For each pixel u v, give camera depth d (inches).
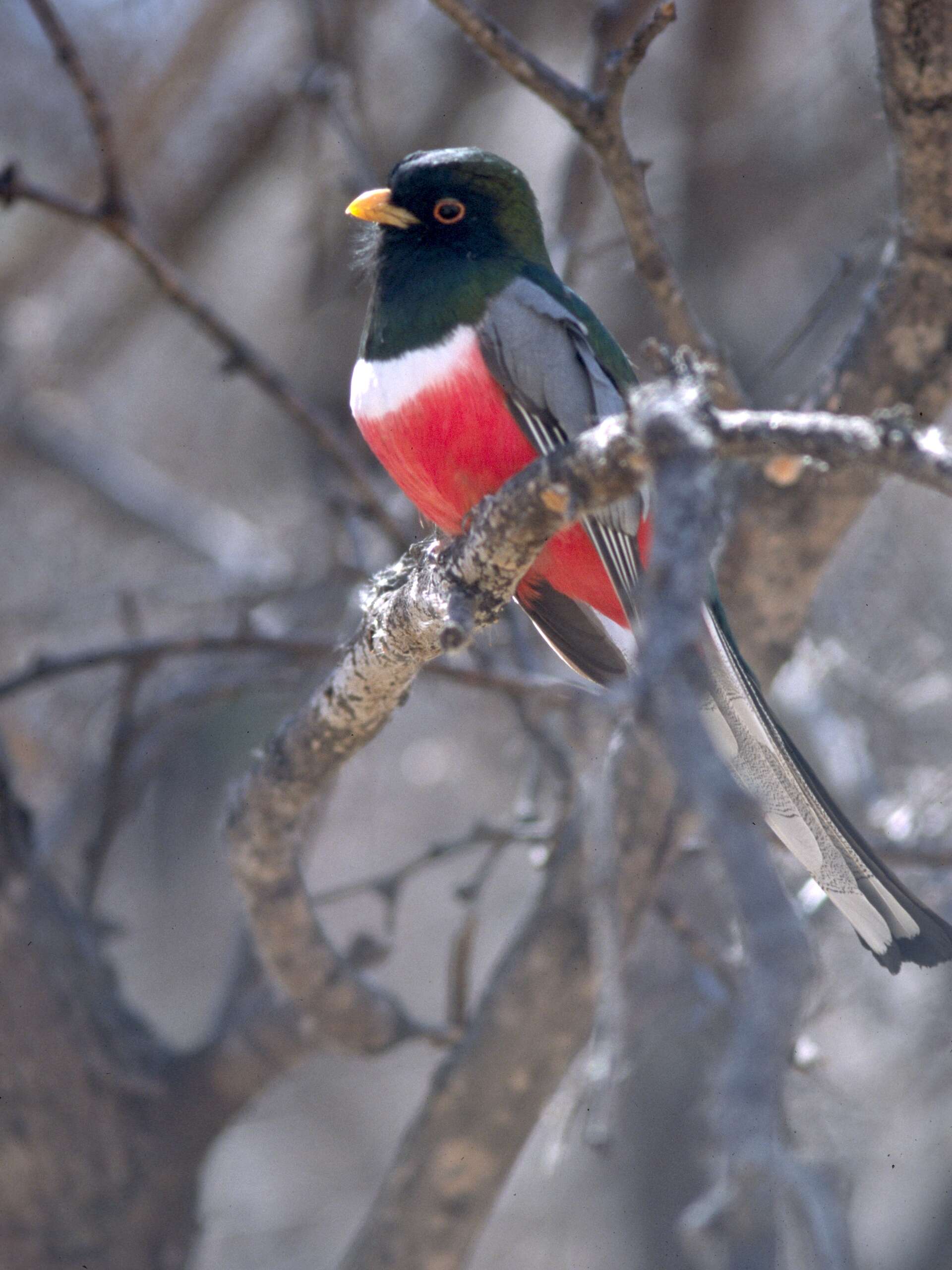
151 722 414.9
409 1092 710.5
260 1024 369.1
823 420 161.3
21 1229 347.9
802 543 329.1
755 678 291.6
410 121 629.0
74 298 680.4
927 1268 526.9
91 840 405.4
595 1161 540.4
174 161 645.3
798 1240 299.6
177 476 698.8
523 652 412.2
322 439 406.0
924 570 508.1
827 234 636.1
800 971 108.6
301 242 567.2
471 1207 341.4
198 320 396.2
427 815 688.4
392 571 258.4
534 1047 336.8
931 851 360.2
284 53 613.6
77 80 369.1
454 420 284.0
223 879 706.2
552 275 313.9
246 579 575.2
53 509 652.1
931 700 490.6
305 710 263.4
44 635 576.7
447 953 719.7
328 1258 641.0
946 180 289.7
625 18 406.6
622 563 274.7
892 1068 493.7
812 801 262.8
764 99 625.9
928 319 309.4
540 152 642.2
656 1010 410.3
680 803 320.2
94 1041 363.3
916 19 272.2
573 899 335.6
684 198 640.4
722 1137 109.0
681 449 143.6
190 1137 370.6
